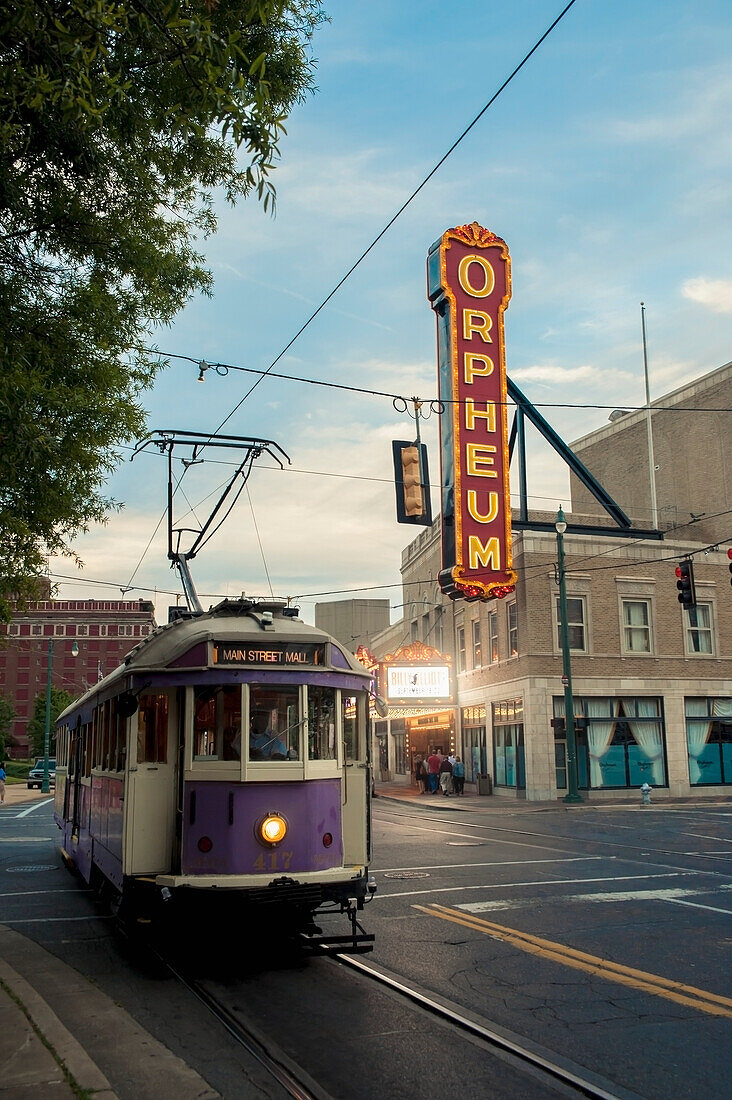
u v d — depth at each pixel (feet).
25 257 30.83
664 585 121.08
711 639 122.62
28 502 31.78
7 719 306.55
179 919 27.27
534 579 114.73
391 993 25.98
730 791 119.24
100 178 30.53
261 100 17.90
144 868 28.66
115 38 24.08
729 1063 20.06
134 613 379.35
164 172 32.30
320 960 30.12
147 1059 20.35
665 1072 19.56
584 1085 18.80
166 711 29.50
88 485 33.58
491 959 29.76
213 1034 22.54
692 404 148.77
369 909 38.91
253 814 27.78
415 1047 21.36
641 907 38.42
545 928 34.50
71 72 19.60
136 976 28.58
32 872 55.11
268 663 28.96
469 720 135.64
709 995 25.23
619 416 166.30
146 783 29.07
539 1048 21.13
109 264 33.40
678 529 144.77
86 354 33.09
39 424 29.17
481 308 107.34
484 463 105.29
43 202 29.58
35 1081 17.81
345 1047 21.39
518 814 92.84
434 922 35.94
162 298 35.76
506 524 105.50
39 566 36.58
